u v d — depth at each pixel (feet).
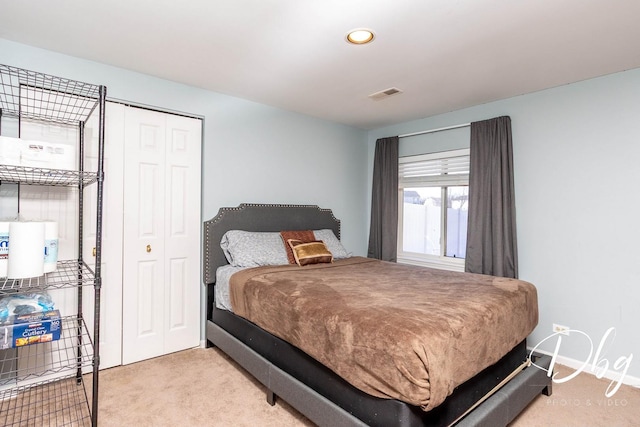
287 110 11.68
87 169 7.93
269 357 7.14
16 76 7.01
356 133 14.06
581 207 8.86
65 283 6.05
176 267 9.41
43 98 7.38
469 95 10.03
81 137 7.42
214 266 9.83
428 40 6.85
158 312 9.09
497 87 9.37
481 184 10.53
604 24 6.20
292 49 7.32
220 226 9.97
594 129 8.66
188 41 7.03
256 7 5.80
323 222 12.64
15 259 5.17
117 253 8.41
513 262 9.84
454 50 7.27
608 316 8.41
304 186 12.27
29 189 7.22
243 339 8.08
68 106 7.63
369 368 4.82
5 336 4.80
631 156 8.12
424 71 8.36
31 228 5.25
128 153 8.59
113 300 8.37
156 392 7.27
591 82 8.72
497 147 10.14
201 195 9.87
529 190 9.78
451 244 12.16
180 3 5.72
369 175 14.47
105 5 5.80
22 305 5.47
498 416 5.49
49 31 6.68
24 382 7.05
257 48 7.29
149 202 8.92
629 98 8.16
